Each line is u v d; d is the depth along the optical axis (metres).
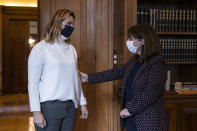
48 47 1.99
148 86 1.87
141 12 2.96
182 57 3.12
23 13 8.81
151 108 1.90
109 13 3.31
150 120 1.88
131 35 1.99
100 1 3.30
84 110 2.29
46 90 1.94
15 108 6.52
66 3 3.24
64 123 2.05
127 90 2.07
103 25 3.31
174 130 2.71
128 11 2.72
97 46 3.32
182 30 3.07
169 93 2.72
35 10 8.84
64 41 2.12
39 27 3.18
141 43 1.98
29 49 8.98
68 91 2.00
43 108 1.96
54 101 1.96
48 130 1.96
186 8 3.37
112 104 3.34
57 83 1.95
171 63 3.07
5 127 4.60
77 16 3.27
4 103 7.19
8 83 8.98
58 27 2.01
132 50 2.05
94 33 3.31
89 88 3.35
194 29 3.09
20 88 9.05
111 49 3.32
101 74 2.44
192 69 3.42
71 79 2.04
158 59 1.91
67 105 2.03
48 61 1.95
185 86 3.23
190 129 2.72
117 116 3.33
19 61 8.99
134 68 2.08
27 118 5.38
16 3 8.92
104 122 3.35
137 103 1.87
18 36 8.92
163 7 3.36
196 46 3.13
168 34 3.17
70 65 2.04
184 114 2.71
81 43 3.29
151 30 1.97
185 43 3.12
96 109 3.36
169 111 2.70
